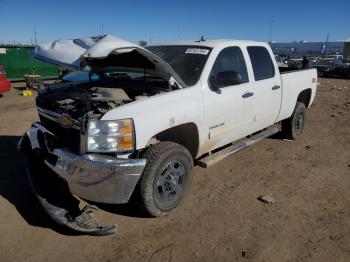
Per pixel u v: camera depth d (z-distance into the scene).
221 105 4.37
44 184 3.80
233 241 3.33
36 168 4.04
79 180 3.32
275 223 3.65
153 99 3.61
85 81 4.95
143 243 3.30
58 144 3.64
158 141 4.03
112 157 3.29
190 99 3.94
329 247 3.25
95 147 3.25
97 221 3.38
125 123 3.30
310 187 4.55
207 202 4.09
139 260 3.06
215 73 4.39
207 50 4.48
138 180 3.47
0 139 6.63
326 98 12.84
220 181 4.70
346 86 17.88
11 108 10.37
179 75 4.29
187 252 3.17
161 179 3.63
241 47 4.96
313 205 4.05
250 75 5.01
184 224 3.61
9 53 17.83
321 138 6.95
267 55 5.50
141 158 3.52
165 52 4.82
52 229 3.54
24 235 3.43
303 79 6.48
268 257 3.11
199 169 5.11
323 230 3.53
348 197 4.27
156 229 3.53
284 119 6.33
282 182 4.70
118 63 4.19
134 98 3.79
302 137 6.99
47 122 4.23
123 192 3.31
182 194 3.89
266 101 5.35
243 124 4.93
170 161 3.66
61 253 3.16
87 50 3.46
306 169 5.19
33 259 3.08
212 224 3.62
